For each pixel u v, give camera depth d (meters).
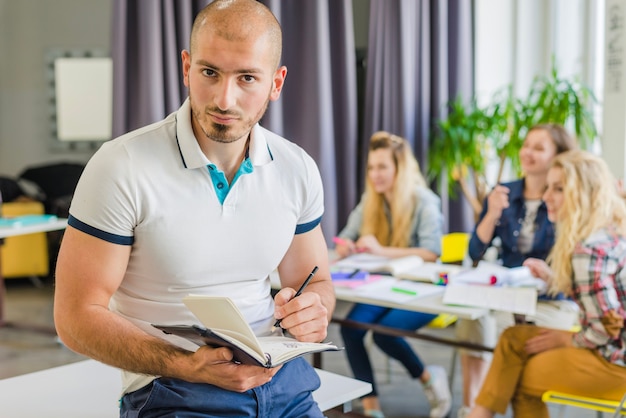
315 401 1.99
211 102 1.56
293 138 5.26
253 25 1.55
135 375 1.75
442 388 3.68
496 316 3.46
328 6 5.29
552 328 2.91
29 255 6.59
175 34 4.84
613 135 4.65
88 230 1.63
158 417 1.68
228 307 1.51
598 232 2.78
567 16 5.28
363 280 3.23
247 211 1.73
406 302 2.93
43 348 4.84
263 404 1.72
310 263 1.94
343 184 5.38
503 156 4.86
